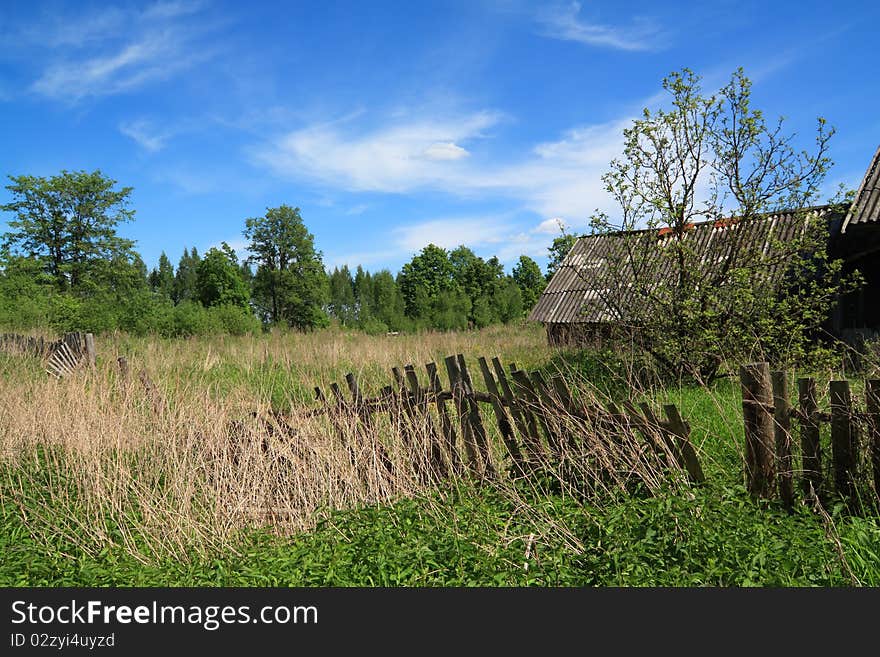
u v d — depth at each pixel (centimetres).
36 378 1239
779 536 385
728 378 973
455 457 608
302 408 706
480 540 430
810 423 438
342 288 9081
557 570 382
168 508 553
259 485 598
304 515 555
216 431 676
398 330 5338
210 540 517
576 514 442
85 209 5069
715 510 404
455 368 614
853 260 1319
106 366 998
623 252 1132
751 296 1002
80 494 604
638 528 401
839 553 360
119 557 494
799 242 1050
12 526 562
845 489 427
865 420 424
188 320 2720
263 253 6006
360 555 425
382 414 663
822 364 967
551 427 553
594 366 1147
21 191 4919
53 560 488
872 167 1305
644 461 493
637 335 1080
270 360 1527
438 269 7444
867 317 1277
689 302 1009
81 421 754
